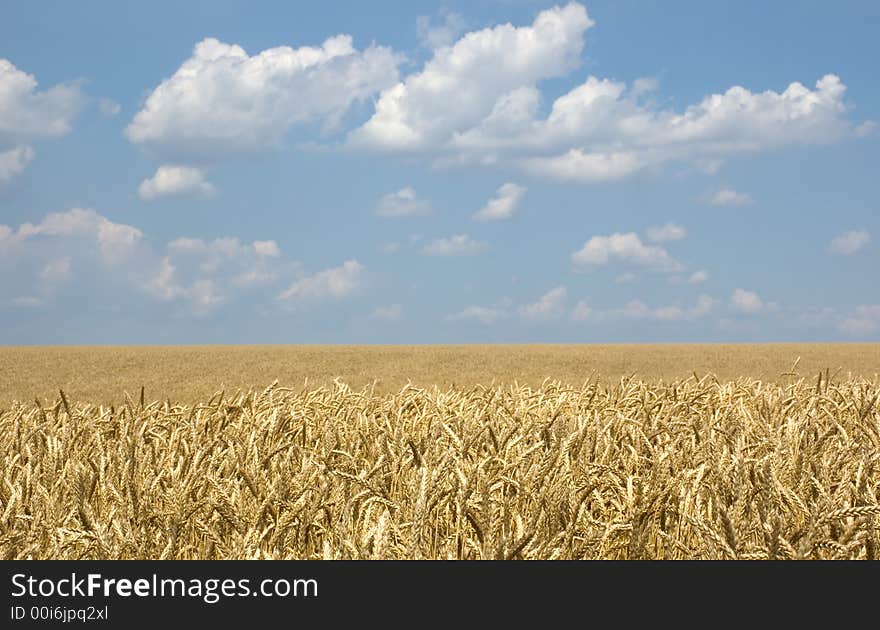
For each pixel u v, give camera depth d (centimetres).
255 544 296
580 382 3300
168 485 360
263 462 406
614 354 5706
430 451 423
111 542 298
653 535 326
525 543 258
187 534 329
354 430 520
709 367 4462
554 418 463
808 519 271
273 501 322
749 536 278
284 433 506
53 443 432
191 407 642
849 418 553
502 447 421
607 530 285
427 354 5775
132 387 3228
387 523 281
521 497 317
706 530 272
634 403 629
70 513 322
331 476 364
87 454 454
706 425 511
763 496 288
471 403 676
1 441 511
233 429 496
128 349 6906
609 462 420
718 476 337
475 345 8006
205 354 5812
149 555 301
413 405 628
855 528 260
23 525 327
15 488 358
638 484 312
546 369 4416
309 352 6106
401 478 386
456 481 317
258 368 4528
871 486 357
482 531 272
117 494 327
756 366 4506
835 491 323
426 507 282
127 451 411
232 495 347
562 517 291
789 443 407
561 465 346
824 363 4703
